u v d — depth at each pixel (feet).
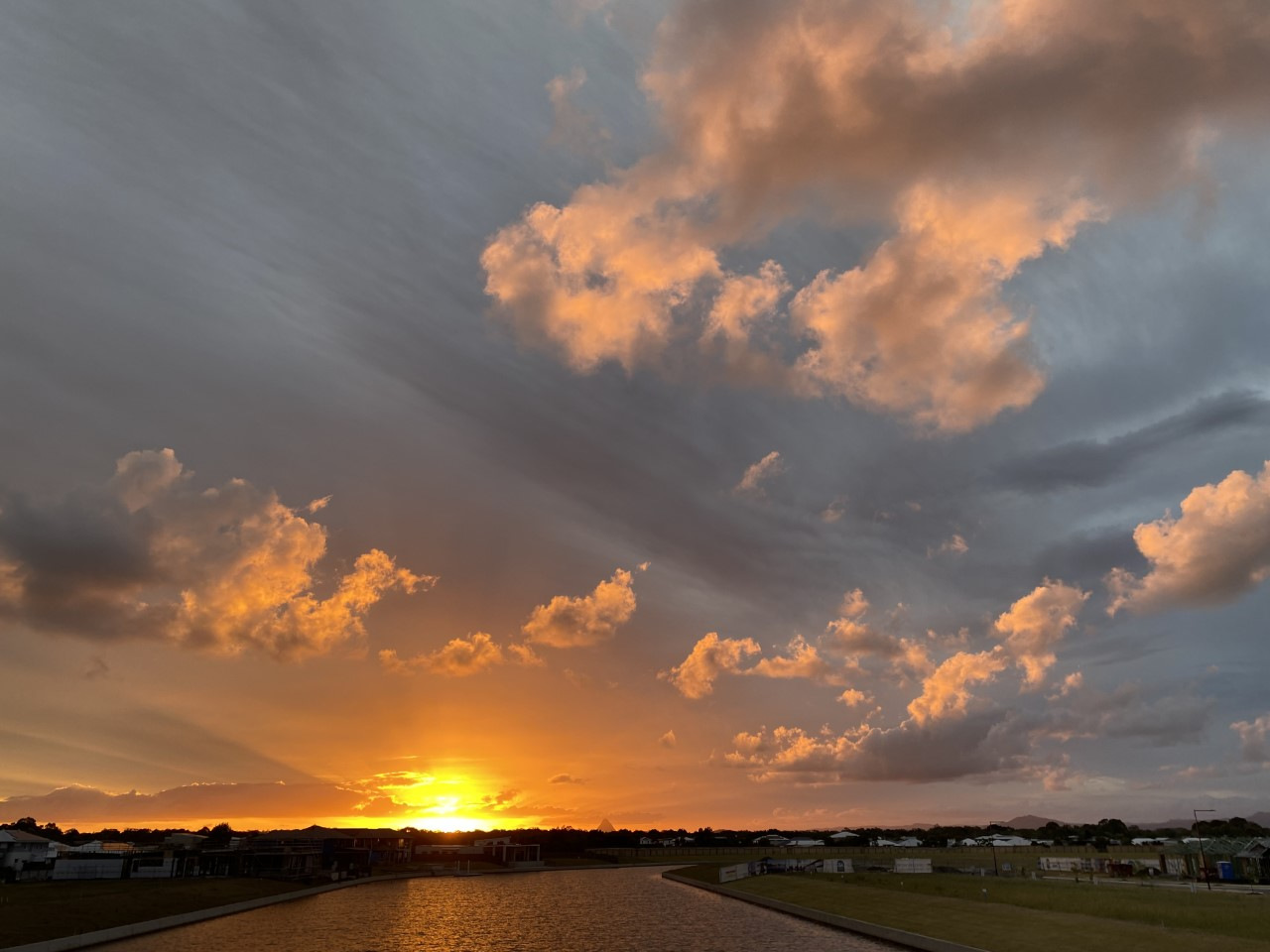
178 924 270.67
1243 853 294.46
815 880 380.78
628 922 283.18
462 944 231.71
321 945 226.99
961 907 229.86
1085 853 575.79
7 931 202.18
